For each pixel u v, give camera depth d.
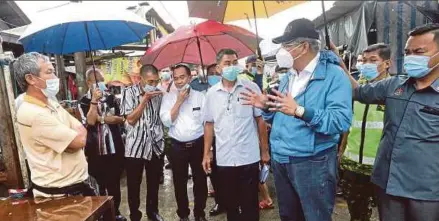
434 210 1.94
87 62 6.51
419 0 4.17
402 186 2.01
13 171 2.73
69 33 3.39
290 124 2.19
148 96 3.51
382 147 2.17
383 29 4.50
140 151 3.59
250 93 2.15
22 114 2.16
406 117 2.01
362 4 4.74
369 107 2.66
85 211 1.90
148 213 3.88
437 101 1.91
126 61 6.52
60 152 2.16
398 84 2.11
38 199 2.16
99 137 3.69
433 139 1.91
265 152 3.13
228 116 2.91
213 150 3.67
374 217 3.71
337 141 2.21
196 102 3.60
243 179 2.99
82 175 2.37
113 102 3.85
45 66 2.19
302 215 2.43
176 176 3.67
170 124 3.58
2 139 2.71
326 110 2.03
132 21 2.95
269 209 4.17
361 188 2.82
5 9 4.11
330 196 2.20
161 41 3.75
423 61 1.88
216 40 4.12
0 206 2.05
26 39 2.97
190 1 3.91
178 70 3.52
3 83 2.67
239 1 3.95
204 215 3.84
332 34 5.73
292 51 2.13
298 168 2.19
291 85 2.29
